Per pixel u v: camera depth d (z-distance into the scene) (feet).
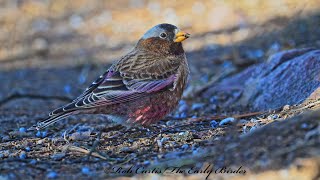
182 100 48.08
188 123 40.32
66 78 61.72
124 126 40.14
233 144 31.40
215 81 50.34
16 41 76.54
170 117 43.62
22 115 47.85
